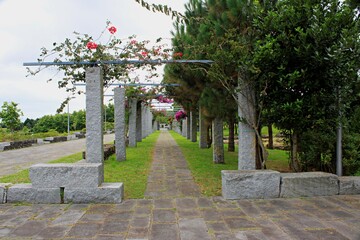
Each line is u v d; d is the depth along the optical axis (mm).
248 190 3996
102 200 3840
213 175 5785
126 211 3504
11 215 3371
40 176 3844
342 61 3926
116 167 6898
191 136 16406
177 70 6797
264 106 4652
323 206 3648
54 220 3201
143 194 4301
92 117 4352
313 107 4207
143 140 17484
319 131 5105
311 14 3912
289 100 4387
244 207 3637
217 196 4164
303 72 3969
